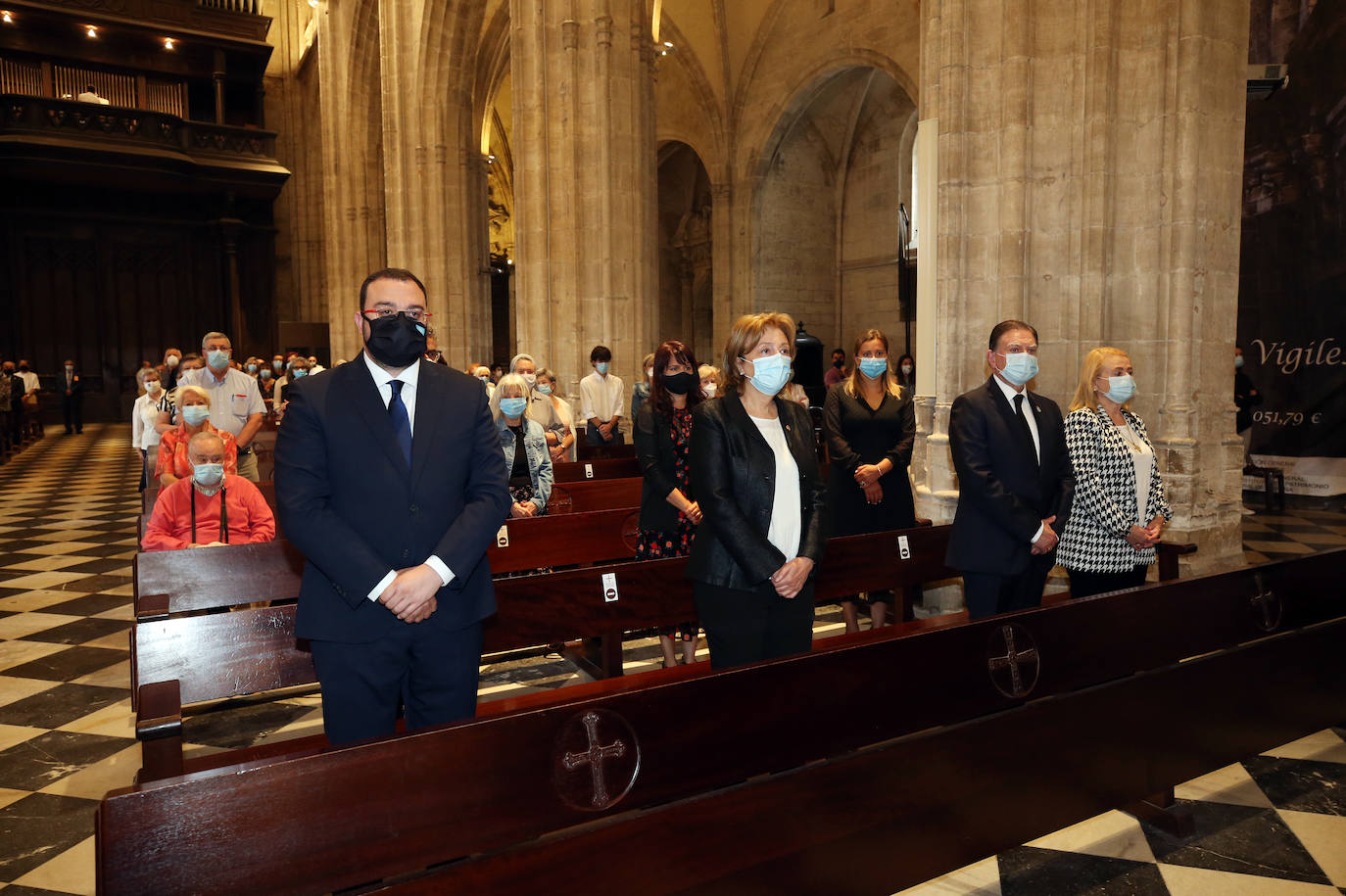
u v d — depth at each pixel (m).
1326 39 8.45
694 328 28.11
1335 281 8.64
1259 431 9.28
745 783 2.06
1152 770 2.78
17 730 3.90
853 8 17.34
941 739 2.33
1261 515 8.18
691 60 20.28
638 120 10.30
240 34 24.41
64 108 21.06
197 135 23.20
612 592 3.65
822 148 20.92
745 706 2.13
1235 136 5.46
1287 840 2.87
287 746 2.80
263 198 24.84
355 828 1.69
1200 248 5.32
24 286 23.27
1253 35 8.86
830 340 21.62
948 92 5.72
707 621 2.76
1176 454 5.38
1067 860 2.77
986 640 2.56
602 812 1.93
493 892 1.77
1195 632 3.06
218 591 3.89
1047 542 3.21
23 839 2.97
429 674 2.24
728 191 20.66
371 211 21.17
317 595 2.20
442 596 2.23
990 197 5.70
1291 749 3.59
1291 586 3.37
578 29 10.03
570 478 7.19
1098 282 5.53
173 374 13.89
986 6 5.62
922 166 5.98
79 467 14.16
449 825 1.78
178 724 2.14
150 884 1.51
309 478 2.14
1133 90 5.47
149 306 24.78
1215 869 2.70
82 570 7.09
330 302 21.66
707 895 1.99
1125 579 3.64
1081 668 2.75
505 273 27.83
